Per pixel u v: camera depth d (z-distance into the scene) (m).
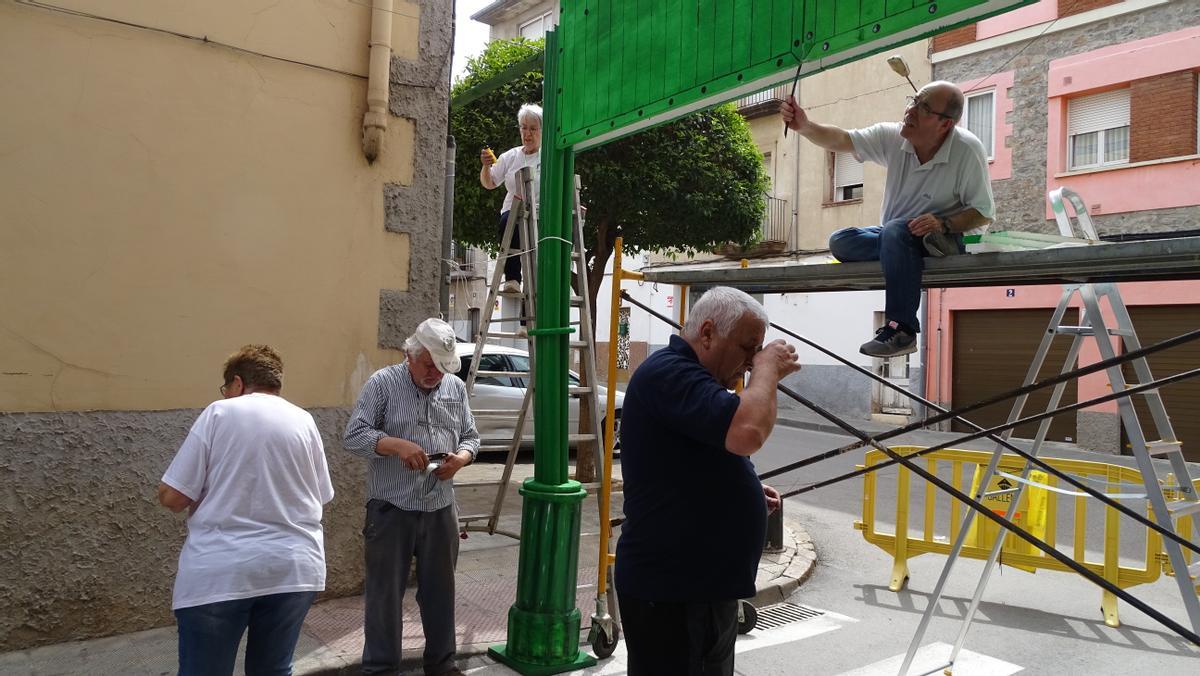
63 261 4.24
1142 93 13.19
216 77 4.69
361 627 4.56
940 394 15.61
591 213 9.91
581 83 4.28
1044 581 6.30
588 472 8.46
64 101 4.25
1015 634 5.09
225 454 2.83
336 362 5.08
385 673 3.76
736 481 2.57
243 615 2.75
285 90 4.91
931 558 6.95
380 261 5.26
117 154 4.39
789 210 18.66
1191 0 12.70
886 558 6.88
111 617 4.36
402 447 3.71
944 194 3.47
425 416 3.89
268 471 2.86
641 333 21.77
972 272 3.30
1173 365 12.80
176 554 4.54
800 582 6.07
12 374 4.11
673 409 2.50
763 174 11.34
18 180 4.13
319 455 3.07
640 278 4.30
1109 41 13.57
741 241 11.09
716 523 2.53
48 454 4.19
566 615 4.28
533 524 4.32
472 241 10.38
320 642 4.34
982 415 15.09
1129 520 7.88
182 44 4.58
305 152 4.98
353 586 5.12
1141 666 4.57
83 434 4.28
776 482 10.07
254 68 4.81
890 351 3.23
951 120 3.43
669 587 2.53
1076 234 3.96
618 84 4.02
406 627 4.65
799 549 6.78
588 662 4.33
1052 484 5.63
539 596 4.26
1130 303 13.20
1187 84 12.73
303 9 4.98
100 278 4.34
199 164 4.63
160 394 4.50
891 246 3.27
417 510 3.83
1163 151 12.98
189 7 4.59
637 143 9.86
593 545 6.63
